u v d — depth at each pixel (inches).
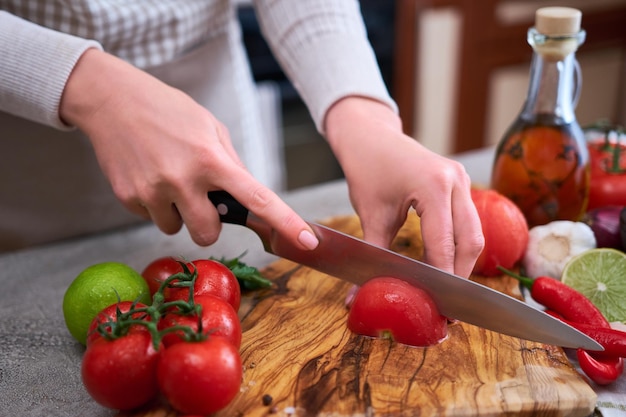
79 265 36.8
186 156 27.5
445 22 78.2
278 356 26.3
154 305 23.6
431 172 27.6
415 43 78.2
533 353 26.4
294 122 71.1
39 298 33.3
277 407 23.4
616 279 30.2
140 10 36.5
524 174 34.8
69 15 34.9
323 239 29.3
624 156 37.4
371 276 28.9
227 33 42.9
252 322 28.9
